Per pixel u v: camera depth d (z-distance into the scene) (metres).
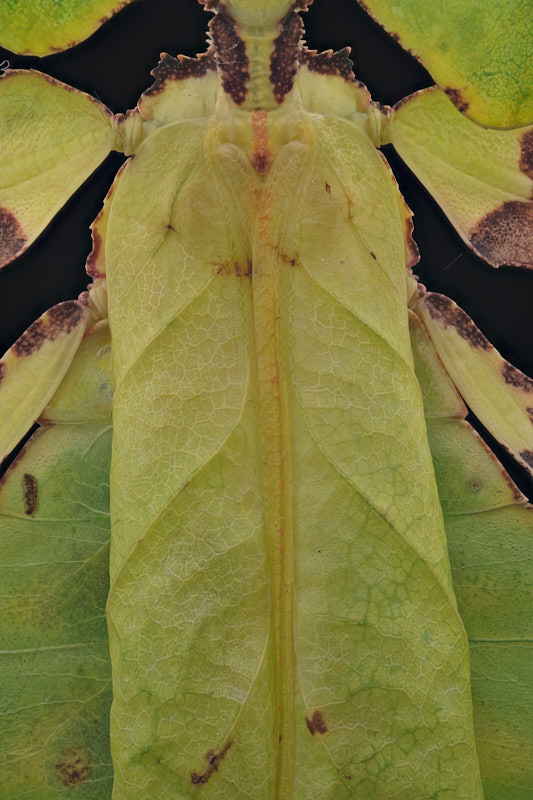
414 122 0.16
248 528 0.15
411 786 0.15
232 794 0.15
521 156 0.16
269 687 0.15
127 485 0.15
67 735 0.16
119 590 0.15
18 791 0.16
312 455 0.15
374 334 0.15
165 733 0.15
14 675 0.16
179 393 0.15
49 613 0.16
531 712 0.16
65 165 0.16
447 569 0.15
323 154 0.15
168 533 0.15
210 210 0.15
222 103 0.15
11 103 0.16
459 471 0.16
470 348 0.17
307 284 0.15
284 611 0.15
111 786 0.16
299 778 0.15
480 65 0.15
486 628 0.16
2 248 0.16
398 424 0.15
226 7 0.15
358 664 0.15
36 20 0.15
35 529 0.16
